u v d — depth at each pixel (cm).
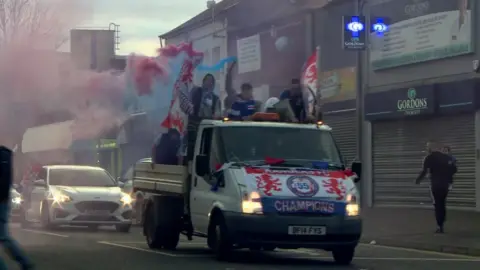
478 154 3509
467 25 3531
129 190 3403
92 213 2966
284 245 1870
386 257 2245
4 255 2077
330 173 1980
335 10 4316
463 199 3597
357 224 1917
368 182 4184
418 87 3784
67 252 2177
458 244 2473
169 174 2255
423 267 1980
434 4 3712
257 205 1858
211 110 2286
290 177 1927
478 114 3506
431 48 3719
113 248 2316
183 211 2222
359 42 3259
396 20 3941
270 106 2222
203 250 2309
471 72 3538
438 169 2802
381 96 4028
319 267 1917
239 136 2031
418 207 3875
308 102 2227
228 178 1938
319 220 1878
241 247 1909
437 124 3762
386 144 4084
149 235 2339
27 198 3278
